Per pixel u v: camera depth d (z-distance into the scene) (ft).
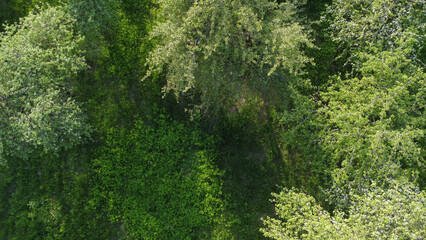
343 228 27.12
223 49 29.60
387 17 33.14
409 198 29.66
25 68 29.19
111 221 36.52
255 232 36.45
